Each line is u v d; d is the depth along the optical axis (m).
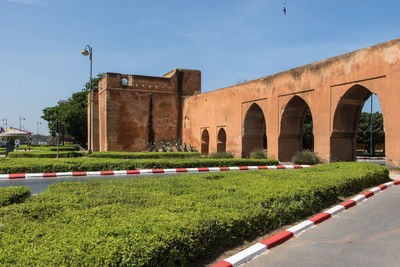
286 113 16.56
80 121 34.16
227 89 21.06
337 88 13.43
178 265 3.28
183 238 3.32
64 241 3.00
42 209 4.29
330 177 7.32
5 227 3.60
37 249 2.85
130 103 24.70
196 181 6.87
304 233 4.64
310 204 5.65
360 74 12.39
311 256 3.75
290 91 15.88
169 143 24.83
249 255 3.68
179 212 4.21
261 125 19.95
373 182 8.40
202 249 3.58
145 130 25.19
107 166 11.46
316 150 14.41
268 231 4.64
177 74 26.62
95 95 27.22
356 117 14.16
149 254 2.91
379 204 6.36
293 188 5.86
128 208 4.38
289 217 5.08
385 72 11.44
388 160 11.38
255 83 18.45
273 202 5.03
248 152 19.62
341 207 5.95
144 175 10.79
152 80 25.66
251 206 4.66
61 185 6.29
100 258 2.69
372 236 4.38
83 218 3.81
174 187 6.14
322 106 14.09
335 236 4.46
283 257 3.75
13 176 9.77
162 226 3.44
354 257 3.68
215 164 13.19
